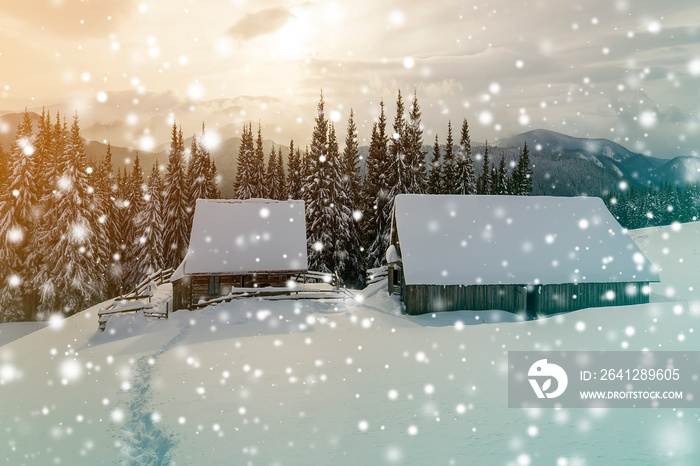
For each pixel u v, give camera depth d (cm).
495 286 2169
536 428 698
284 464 668
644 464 531
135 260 4541
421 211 2394
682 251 3269
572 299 2170
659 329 1206
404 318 2081
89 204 3916
